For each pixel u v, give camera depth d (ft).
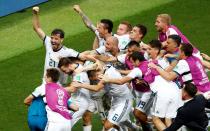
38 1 167.22
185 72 104.17
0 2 160.56
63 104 97.35
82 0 170.91
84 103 103.04
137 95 106.22
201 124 93.71
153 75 102.47
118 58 109.81
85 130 106.42
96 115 116.88
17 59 140.15
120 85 101.14
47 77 98.37
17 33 153.28
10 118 115.96
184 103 94.73
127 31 118.11
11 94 124.88
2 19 160.66
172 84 102.37
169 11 162.61
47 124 96.43
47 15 161.48
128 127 106.73
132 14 161.27
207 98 103.04
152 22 156.46
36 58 140.46
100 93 104.32
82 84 99.96
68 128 96.89
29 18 160.66
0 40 149.89
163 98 101.09
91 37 149.79
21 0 163.84
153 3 167.63
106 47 109.19
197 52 118.11
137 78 102.68
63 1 169.99
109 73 101.45
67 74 106.42
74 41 147.95
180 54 105.09
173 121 96.94
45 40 110.32
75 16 160.76
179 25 155.12
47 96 96.94
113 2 168.66
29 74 133.18
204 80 105.91
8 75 132.77
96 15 161.27
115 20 157.99
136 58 101.91
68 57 108.78
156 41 106.01
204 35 150.00
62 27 155.43
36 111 96.99
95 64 103.91
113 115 101.65
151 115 104.83
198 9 163.32
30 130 101.55
